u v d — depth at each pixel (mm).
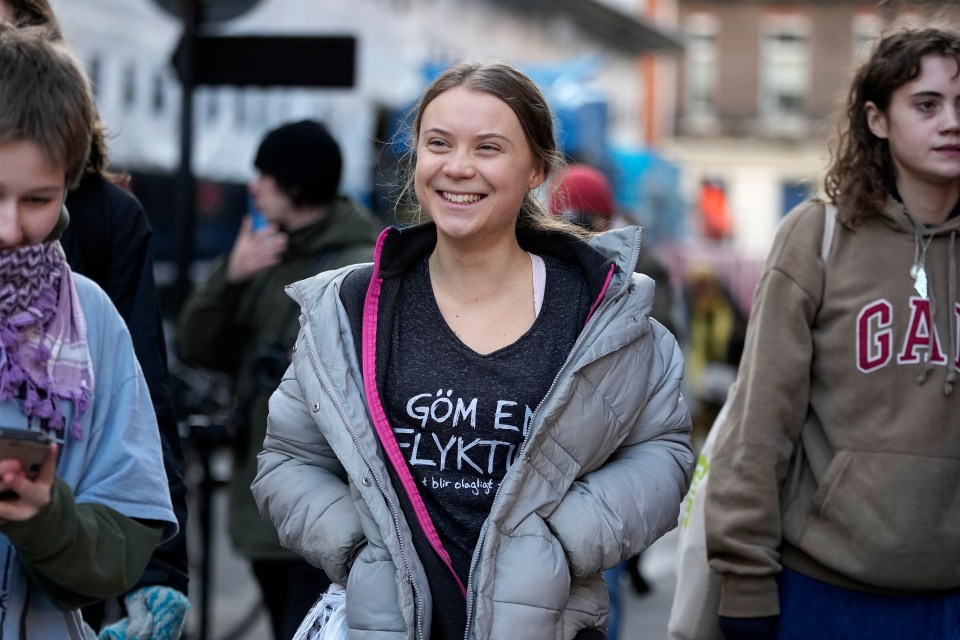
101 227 3988
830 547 3955
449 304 3461
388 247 3428
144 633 3795
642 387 3439
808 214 4145
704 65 52250
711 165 52062
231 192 15133
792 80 52406
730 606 4031
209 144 14602
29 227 2746
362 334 3408
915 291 3979
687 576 4273
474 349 3406
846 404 3977
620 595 6926
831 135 4266
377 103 18969
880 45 4137
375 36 20094
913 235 4020
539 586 3201
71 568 2840
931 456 3906
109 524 2959
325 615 3512
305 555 3443
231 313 6148
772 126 51938
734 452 4020
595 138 16156
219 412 7910
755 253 50531
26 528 2732
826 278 4055
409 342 3420
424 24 22734
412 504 3299
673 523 3502
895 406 3941
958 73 4020
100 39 12742
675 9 51781
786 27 52094
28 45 2725
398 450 3326
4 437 2559
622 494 3367
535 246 3582
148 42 13578
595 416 3340
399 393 3361
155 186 14031
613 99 38094
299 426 3506
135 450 3045
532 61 30812
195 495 7887
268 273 6055
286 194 5914
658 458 3502
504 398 3338
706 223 39500
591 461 3391
